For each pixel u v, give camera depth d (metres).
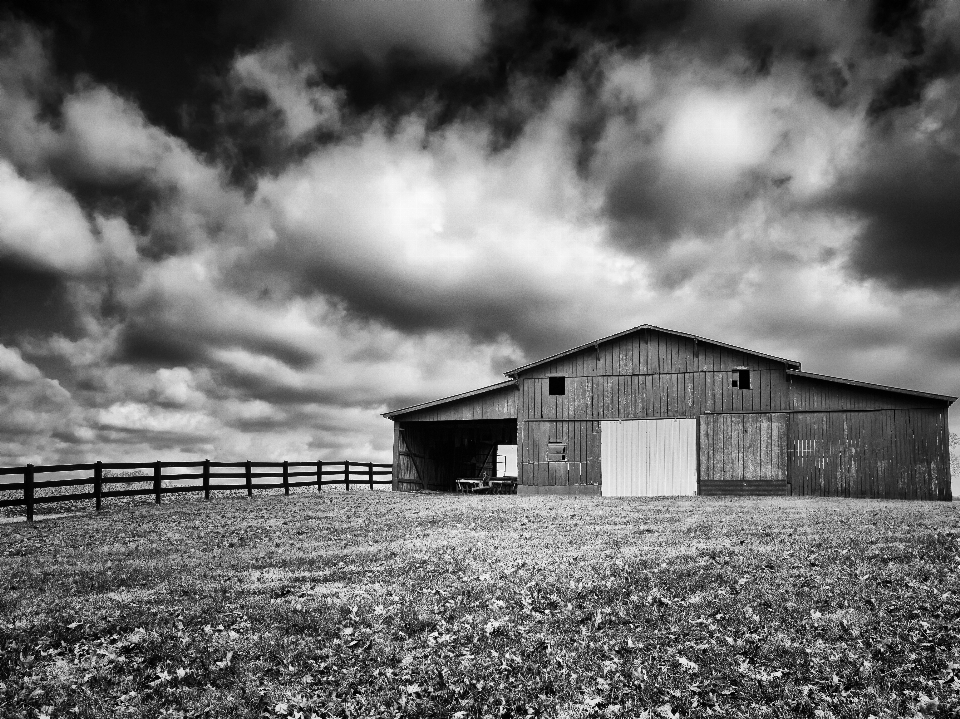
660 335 34.03
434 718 7.86
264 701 8.39
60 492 36.75
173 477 29.84
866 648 8.81
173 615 11.75
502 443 42.78
